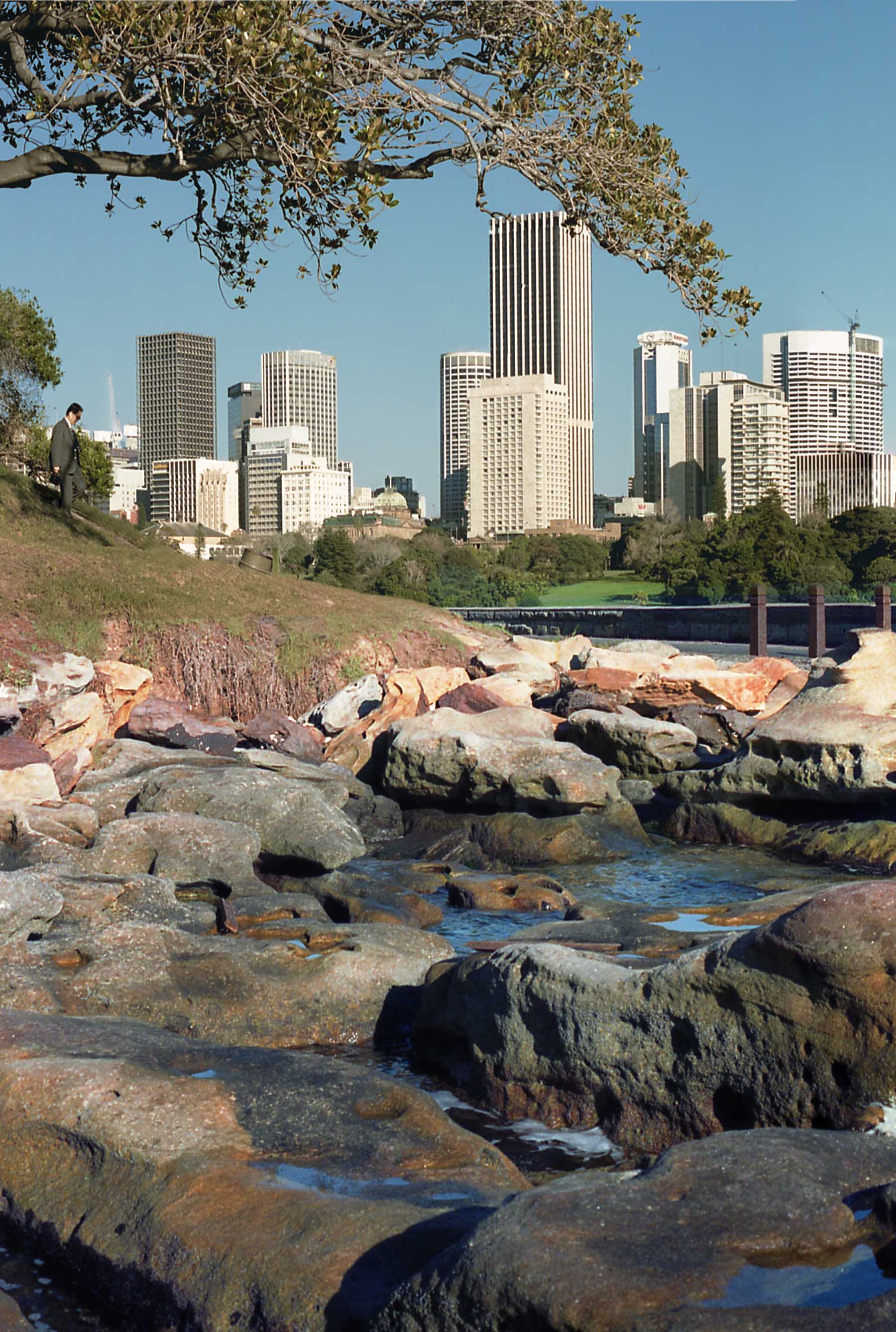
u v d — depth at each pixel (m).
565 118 17.75
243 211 19.83
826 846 12.84
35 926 8.07
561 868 12.84
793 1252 3.52
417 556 129.62
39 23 15.84
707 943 7.79
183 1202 4.50
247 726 17.36
